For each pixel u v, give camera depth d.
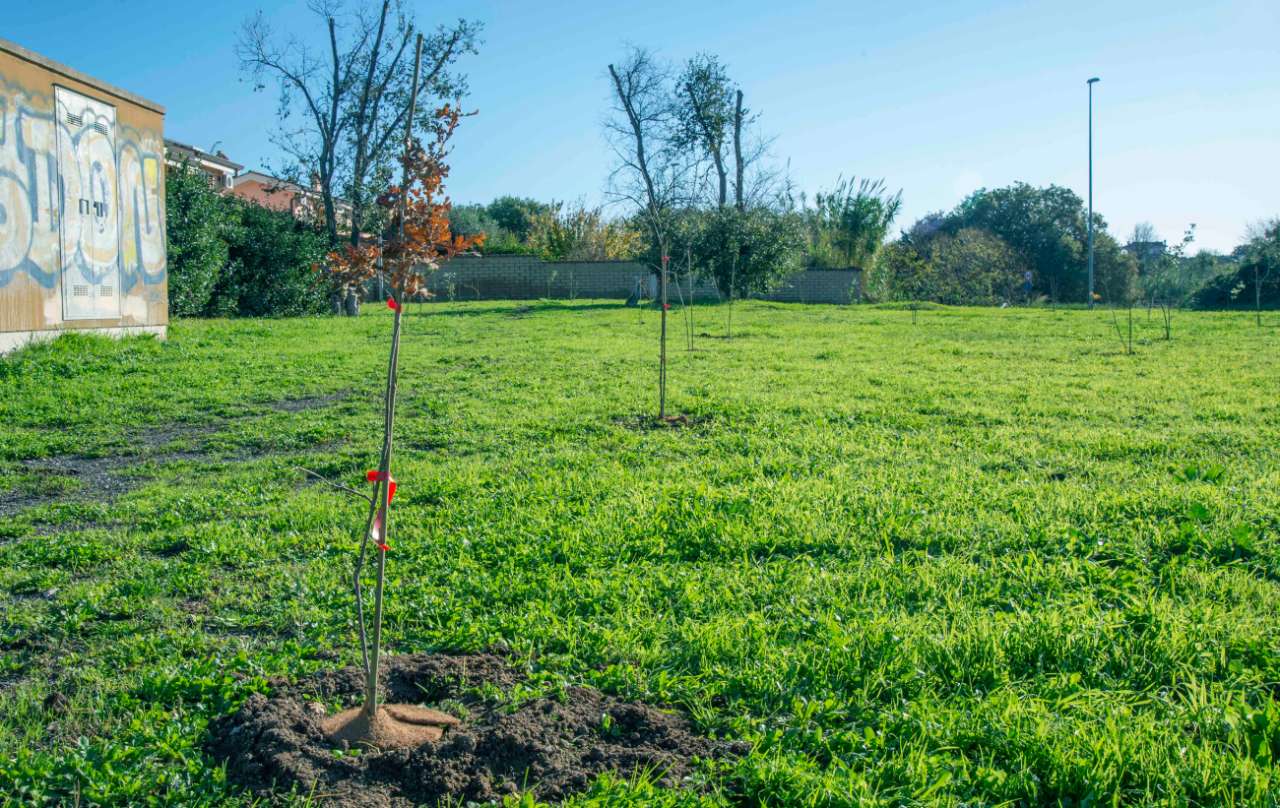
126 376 13.10
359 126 28.78
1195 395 11.30
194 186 22.56
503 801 3.04
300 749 3.32
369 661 3.62
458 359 15.71
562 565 5.40
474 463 8.35
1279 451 8.02
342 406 11.36
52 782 3.24
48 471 8.64
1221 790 2.85
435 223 3.35
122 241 16.20
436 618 4.73
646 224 35.12
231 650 4.43
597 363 15.13
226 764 3.30
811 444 8.68
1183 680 3.68
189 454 9.30
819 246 41.72
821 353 16.61
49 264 14.26
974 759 3.19
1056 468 7.59
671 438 9.23
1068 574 4.90
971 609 4.48
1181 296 40.62
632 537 5.85
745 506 6.29
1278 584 4.73
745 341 19.11
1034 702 3.47
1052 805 2.95
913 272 45.59
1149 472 7.38
